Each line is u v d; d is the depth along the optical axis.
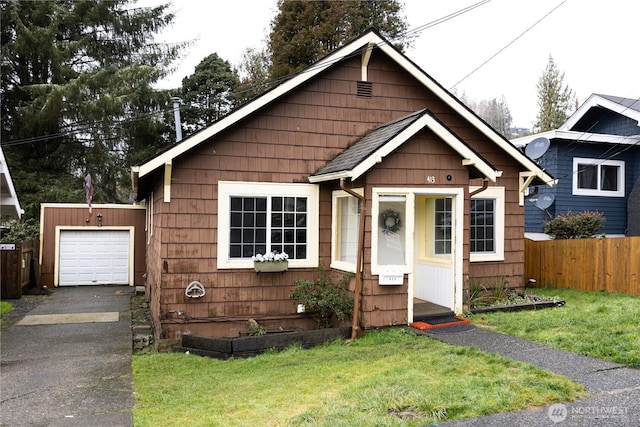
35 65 26.45
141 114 27.08
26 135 25.58
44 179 25.22
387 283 8.84
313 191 10.19
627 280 11.22
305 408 5.20
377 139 9.34
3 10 25.22
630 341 6.64
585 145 16.48
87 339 9.92
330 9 26.69
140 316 12.33
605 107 17.77
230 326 9.61
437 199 10.29
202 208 9.54
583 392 5.11
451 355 6.84
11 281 15.02
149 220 14.05
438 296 10.02
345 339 8.86
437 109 11.13
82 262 18.05
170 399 6.20
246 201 9.86
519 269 11.47
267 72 30.34
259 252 9.88
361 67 10.60
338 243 10.02
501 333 8.09
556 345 7.01
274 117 10.01
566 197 16.19
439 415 4.71
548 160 16.30
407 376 5.95
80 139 26.98
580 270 12.34
